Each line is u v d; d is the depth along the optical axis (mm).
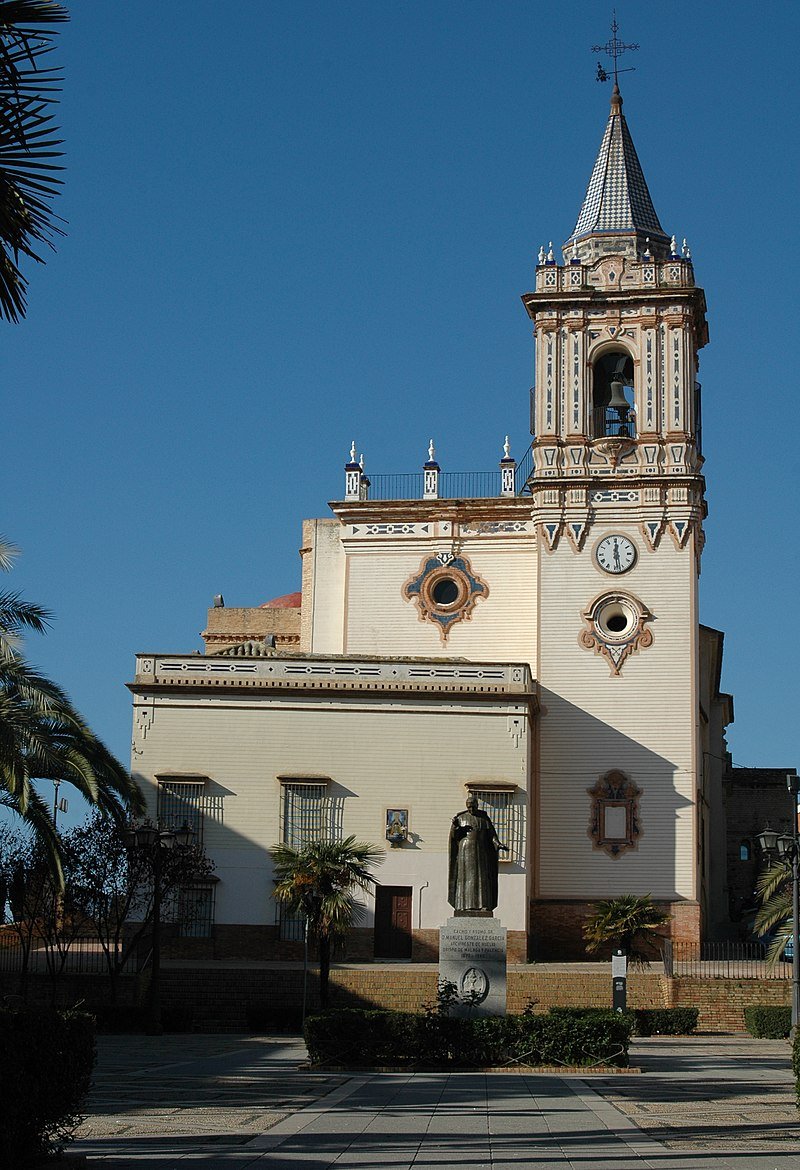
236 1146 20344
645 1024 44438
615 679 60344
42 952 58344
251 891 55469
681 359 62188
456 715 56688
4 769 37031
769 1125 22938
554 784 59719
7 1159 17000
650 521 61219
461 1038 32219
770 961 47906
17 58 14750
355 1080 29469
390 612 64375
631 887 58750
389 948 55094
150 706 56969
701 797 62656
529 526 63781
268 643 69875
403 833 55688
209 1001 48750
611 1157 19734
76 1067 18719
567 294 62750
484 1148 20484
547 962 56562
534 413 63188
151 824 54938
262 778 56375
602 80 67750
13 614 37375
